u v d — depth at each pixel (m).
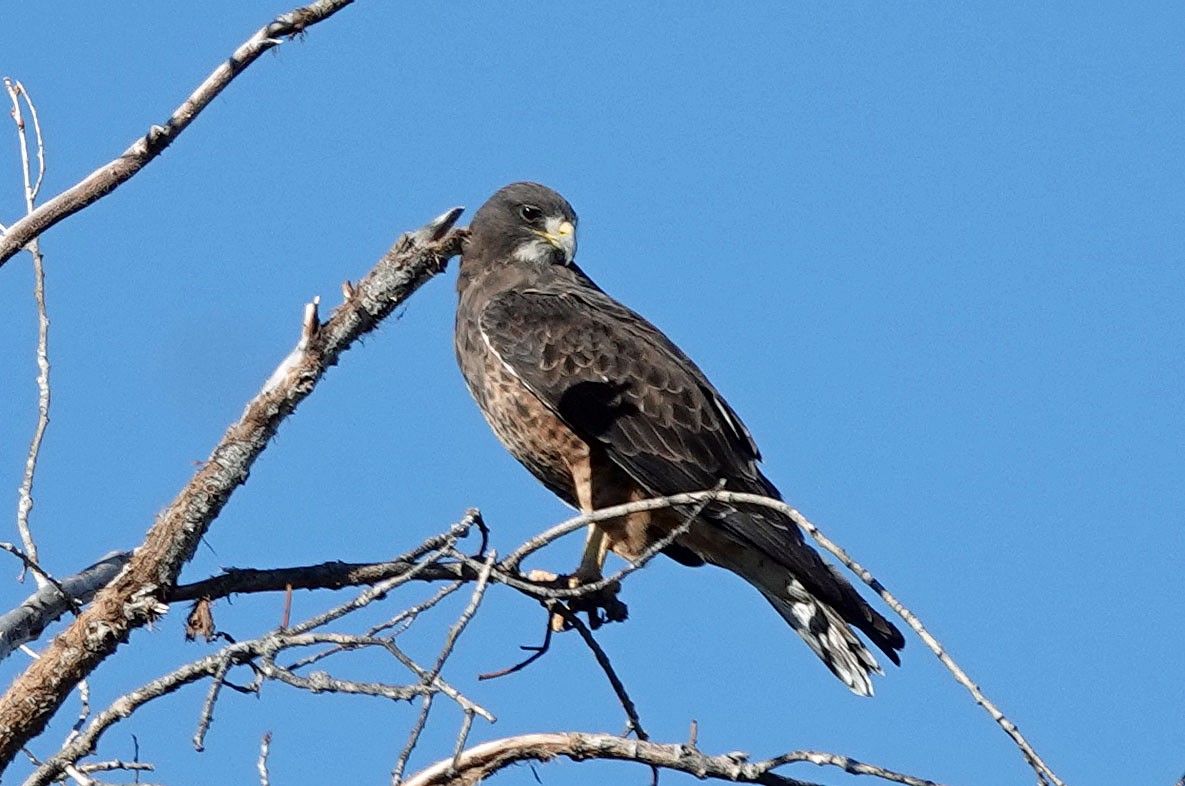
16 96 10.49
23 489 9.73
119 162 9.38
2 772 9.70
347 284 9.84
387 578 10.35
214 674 8.35
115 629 9.67
